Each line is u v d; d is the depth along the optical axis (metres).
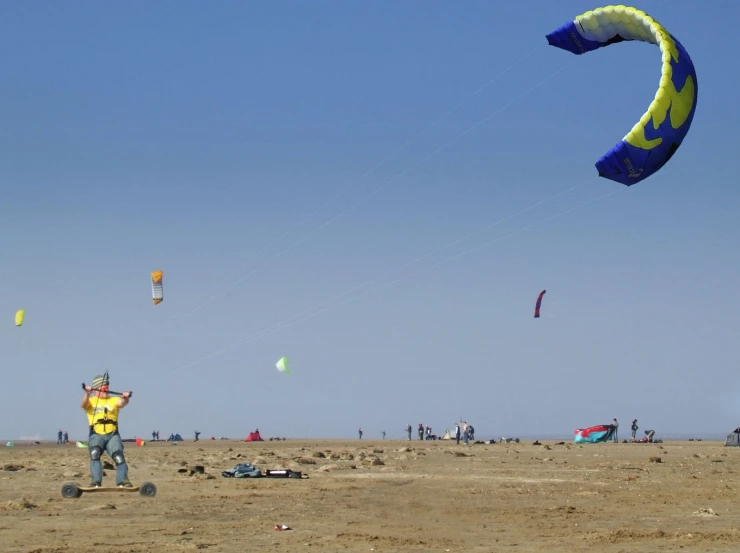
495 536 17.59
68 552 15.19
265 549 15.67
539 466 38.31
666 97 24.38
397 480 30.11
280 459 42.94
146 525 18.55
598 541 16.95
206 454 50.00
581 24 28.00
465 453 51.19
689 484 28.91
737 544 16.59
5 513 20.36
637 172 24.70
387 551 15.67
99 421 24.09
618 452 52.84
